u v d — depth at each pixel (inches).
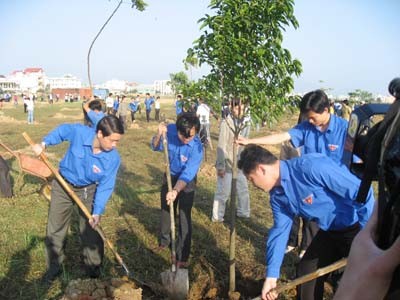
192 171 191.5
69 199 181.5
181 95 178.2
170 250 219.9
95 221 175.2
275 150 571.8
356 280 31.9
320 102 165.5
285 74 157.2
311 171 123.8
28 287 179.6
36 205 285.7
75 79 6141.7
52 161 454.3
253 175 127.9
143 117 1235.9
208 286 183.9
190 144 196.7
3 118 1047.0
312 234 195.9
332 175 122.8
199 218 271.1
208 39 157.4
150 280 189.3
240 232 249.6
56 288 178.5
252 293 184.2
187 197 194.7
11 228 241.6
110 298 154.3
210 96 166.6
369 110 47.1
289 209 134.4
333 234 136.9
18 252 210.2
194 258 211.9
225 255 216.7
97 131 167.0
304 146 180.5
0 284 180.1
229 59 154.7
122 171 409.1
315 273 121.1
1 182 290.7
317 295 137.4
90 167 173.8
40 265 198.8
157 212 283.7
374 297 30.6
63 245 187.8
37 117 1187.9
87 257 185.2
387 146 33.4
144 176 392.5
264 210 294.7
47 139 175.9
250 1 153.9
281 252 133.1
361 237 34.5
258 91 158.4
